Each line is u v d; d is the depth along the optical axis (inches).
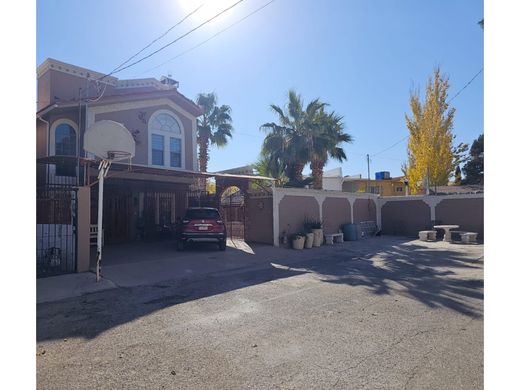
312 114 778.8
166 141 656.4
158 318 219.0
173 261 427.2
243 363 153.1
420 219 810.2
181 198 706.8
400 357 156.9
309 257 493.4
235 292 285.0
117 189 621.6
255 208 636.1
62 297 275.6
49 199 351.3
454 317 213.3
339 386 132.3
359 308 234.2
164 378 140.7
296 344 173.3
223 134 1089.4
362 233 765.3
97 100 557.9
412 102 1198.3
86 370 148.5
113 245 585.9
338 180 1294.3
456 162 1178.0
